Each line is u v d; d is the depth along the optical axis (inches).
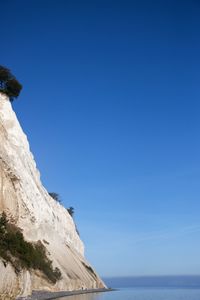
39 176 3002.0
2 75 2677.2
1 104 2578.7
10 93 2733.8
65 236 3346.5
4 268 1302.9
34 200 2596.0
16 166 2412.6
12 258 1530.5
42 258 2327.8
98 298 2262.6
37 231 2541.8
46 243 2691.9
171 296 3016.7
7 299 1364.4
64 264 2819.9
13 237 1870.1
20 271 1518.2
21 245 1904.5
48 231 2844.5
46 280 2235.5
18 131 2667.3
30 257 1934.1
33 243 2410.2
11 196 2164.1
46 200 3046.3
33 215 2482.8
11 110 2645.2
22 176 2466.8
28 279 1646.2
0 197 2044.8
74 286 2800.2
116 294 2972.4
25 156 2696.9
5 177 2128.4
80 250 3745.1
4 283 1307.8
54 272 2436.0
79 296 2322.8
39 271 2180.1
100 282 3681.1
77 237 3740.2
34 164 2906.0
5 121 2566.4
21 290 1530.5
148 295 3176.7
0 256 1350.9
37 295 1798.7
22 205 2315.5
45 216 2866.6
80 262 3378.4
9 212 2101.4
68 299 1905.8
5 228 1809.8
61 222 3348.9
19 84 2728.8
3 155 2246.6
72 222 3715.6
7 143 2418.8
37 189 2785.4
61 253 2928.2
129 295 2999.5
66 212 3654.0
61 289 2470.5
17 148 2586.1
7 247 1615.4
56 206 3405.5
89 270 3563.0
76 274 2965.1
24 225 2330.2
